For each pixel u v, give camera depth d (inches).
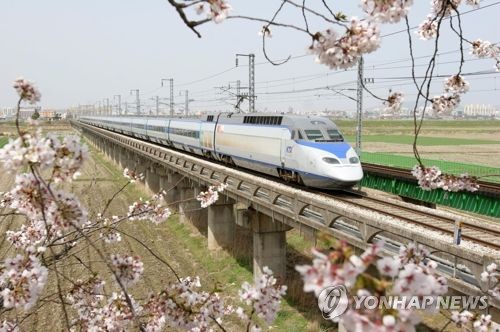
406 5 121.6
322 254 76.8
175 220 1040.2
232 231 861.8
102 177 1588.3
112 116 2544.3
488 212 657.0
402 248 146.9
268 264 678.5
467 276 325.4
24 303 144.4
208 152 1132.5
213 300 195.2
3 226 636.7
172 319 189.6
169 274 710.5
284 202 599.8
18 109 120.2
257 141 847.1
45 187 129.1
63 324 517.3
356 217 400.5
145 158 1385.3
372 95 173.3
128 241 868.6
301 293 636.1
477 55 196.5
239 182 675.4
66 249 220.2
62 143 125.2
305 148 696.4
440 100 187.3
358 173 660.7
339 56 125.1
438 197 758.5
